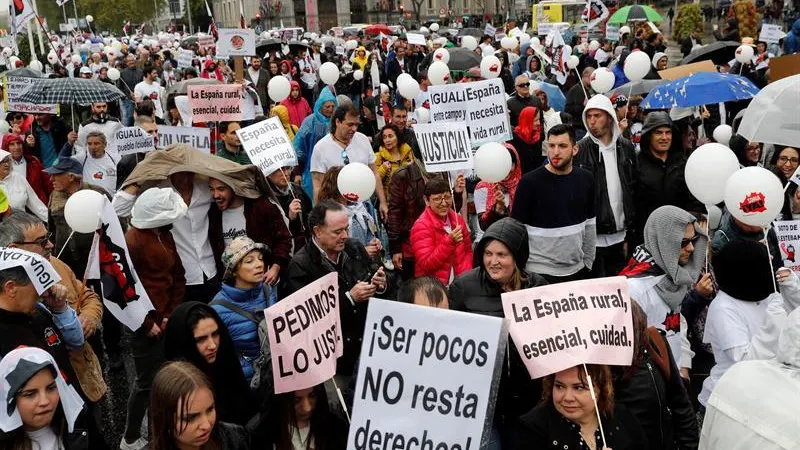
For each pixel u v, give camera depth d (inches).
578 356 139.9
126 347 319.9
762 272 183.8
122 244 216.5
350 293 205.3
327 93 384.8
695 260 206.8
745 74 609.6
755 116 279.4
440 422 141.2
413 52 959.0
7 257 168.1
